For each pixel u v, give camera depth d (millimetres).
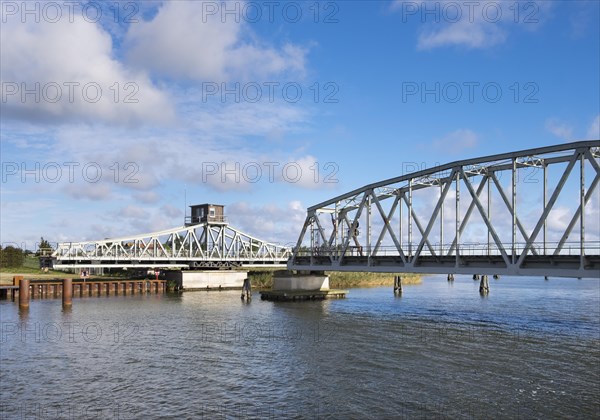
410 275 126812
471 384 30266
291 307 68938
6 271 106750
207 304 72688
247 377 32344
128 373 33438
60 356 38000
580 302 74125
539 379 31125
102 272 113500
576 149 43312
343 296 84062
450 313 61594
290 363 35656
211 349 40312
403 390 29312
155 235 109312
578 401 27156
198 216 120688
